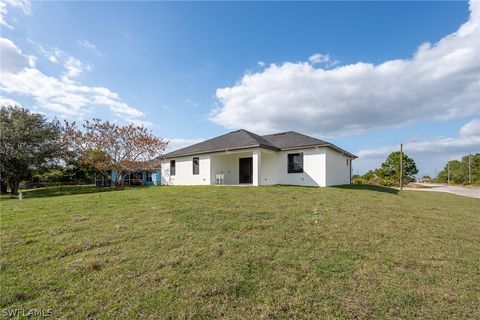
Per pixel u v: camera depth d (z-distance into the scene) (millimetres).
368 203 10234
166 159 22594
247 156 19984
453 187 35500
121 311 2893
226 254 4480
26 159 23094
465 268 4141
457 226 7055
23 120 23547
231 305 3025
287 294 3260
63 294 3221
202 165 19094
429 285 3539
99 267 3953
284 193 12133
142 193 12875
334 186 17094
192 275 3707
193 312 2883
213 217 7098
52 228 6004
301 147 16953
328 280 3625
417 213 8797
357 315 2848
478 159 48031
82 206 8852
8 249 4660
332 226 6426
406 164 41219
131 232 5680
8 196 21047
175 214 7453
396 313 2889
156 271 3828
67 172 32281
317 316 2828
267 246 4902
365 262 4270
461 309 2984
